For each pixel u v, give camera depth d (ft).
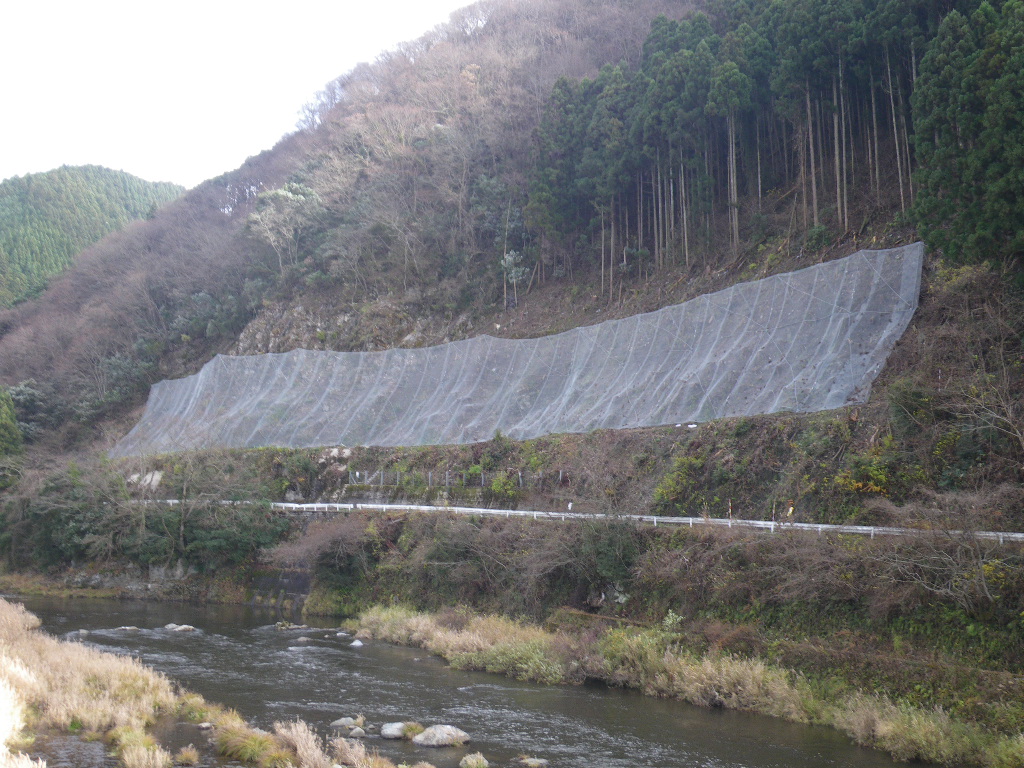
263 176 300.40
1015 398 70.74
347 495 134.00
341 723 57.88
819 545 66.80
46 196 424.46
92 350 233.35
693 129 143.13
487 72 226.79
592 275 166.61
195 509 133.59
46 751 48.75
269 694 66.90
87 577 136.98
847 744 53.47
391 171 211.61
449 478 121.49
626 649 71.56
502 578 94.17
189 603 125.18
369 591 110.52
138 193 476.13
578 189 165.27
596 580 85.51
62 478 147.64
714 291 131.54
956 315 86.74
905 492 69.67
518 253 180.14
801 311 107.14
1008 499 62.39
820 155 134.21
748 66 138.82
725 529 77.15
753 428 88.12
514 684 71.72
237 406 180.34
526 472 111.24
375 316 184.24
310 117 326.44
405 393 158.30
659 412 109.70
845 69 124.88
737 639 68.03
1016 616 54.44
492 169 199.11
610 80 165.89
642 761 50.06
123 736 50.57
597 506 89.10
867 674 58.70
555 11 265.13
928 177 92.22
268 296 208.95
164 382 212.02
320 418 162.09
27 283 347.56
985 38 88.74
